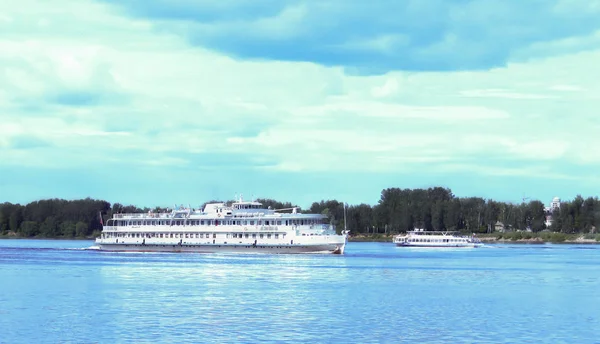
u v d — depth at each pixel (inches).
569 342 3671.3
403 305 4923.7
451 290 5856.3
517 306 4918.8
